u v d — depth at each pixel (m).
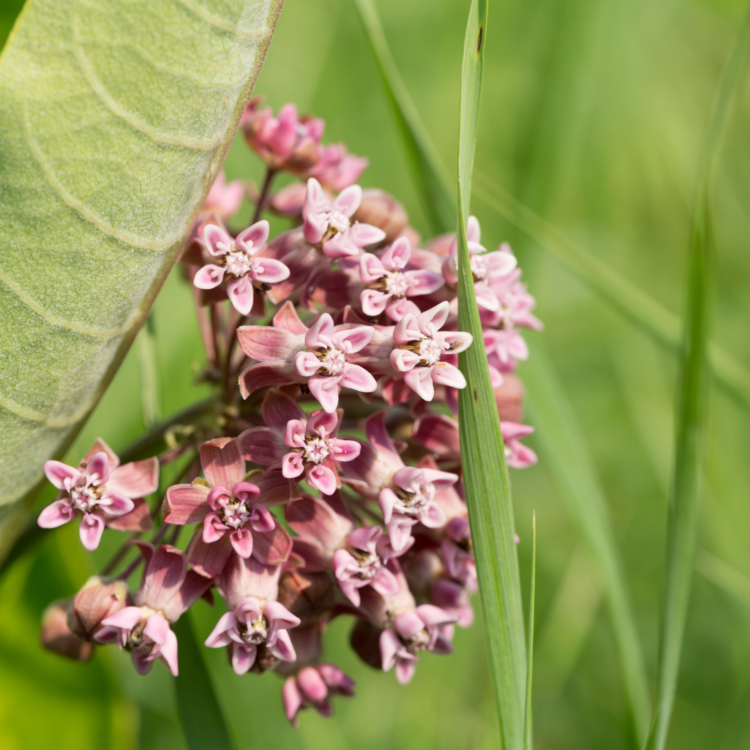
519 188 0.66
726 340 0.70
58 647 0.42
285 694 0.42
